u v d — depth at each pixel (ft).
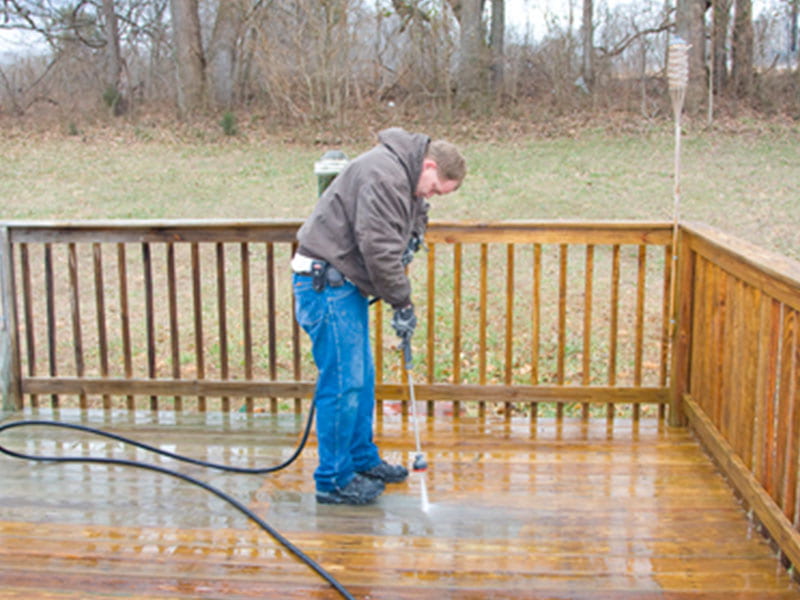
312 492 10.54
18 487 10.67
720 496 10.41
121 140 55.47
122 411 13.60
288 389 13.30
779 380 8.96
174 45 60.18
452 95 59.00
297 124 57.31
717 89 57.77
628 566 8.73
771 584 8.39
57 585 8.36
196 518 9.82
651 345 20.13
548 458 11.66
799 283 8.05
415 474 11.09
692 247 12.24
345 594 8.13
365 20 56.03
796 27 55.62
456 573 8.59
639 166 45.03
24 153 51.90
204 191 42.47
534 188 41.19
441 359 18.88
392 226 9.09
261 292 25.63
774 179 41.29
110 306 24.56
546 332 21.08
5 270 13.34
